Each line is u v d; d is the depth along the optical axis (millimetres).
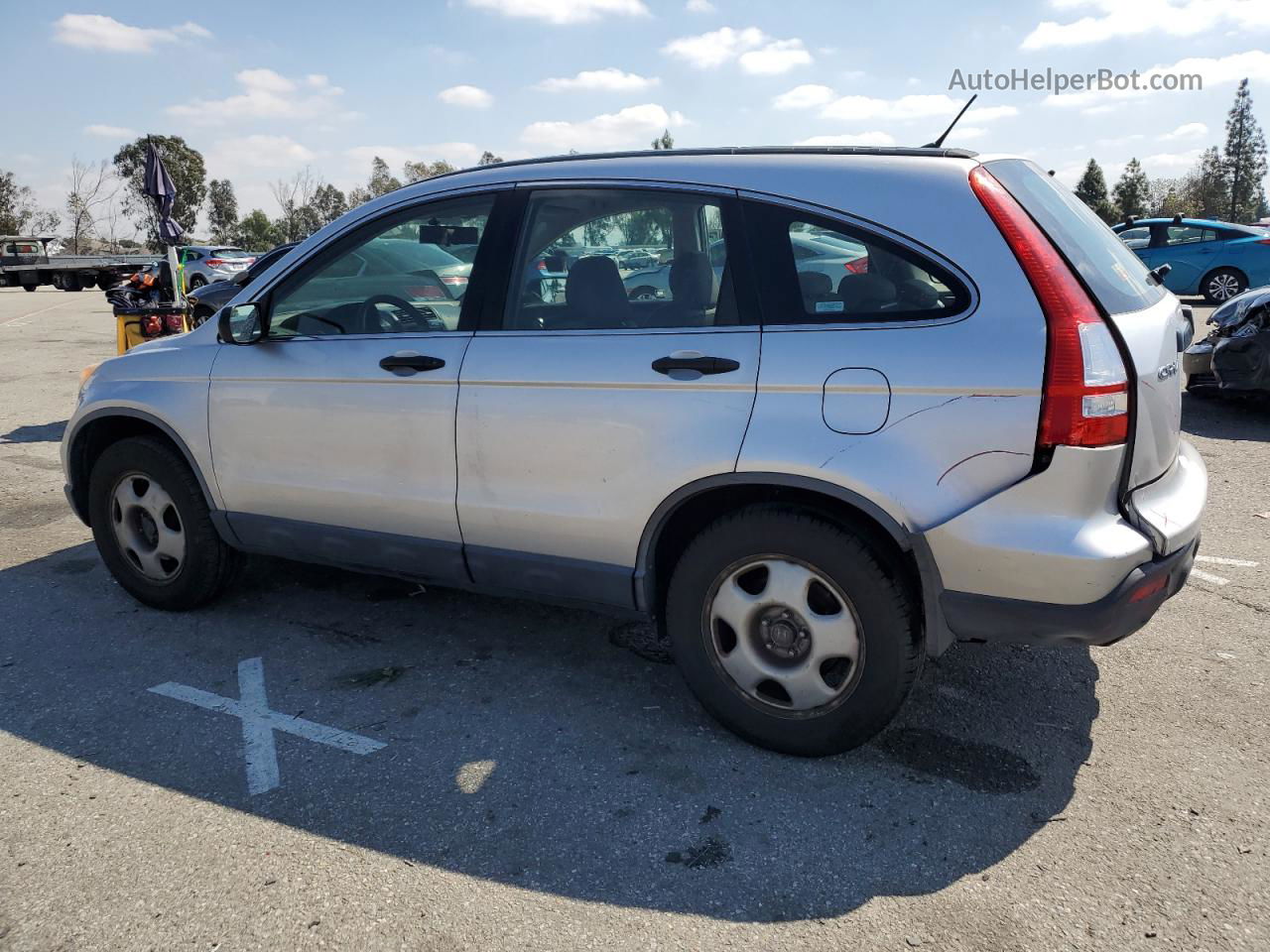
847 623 2781
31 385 11078
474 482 3244
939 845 2547
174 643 3891
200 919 2303
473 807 2750
